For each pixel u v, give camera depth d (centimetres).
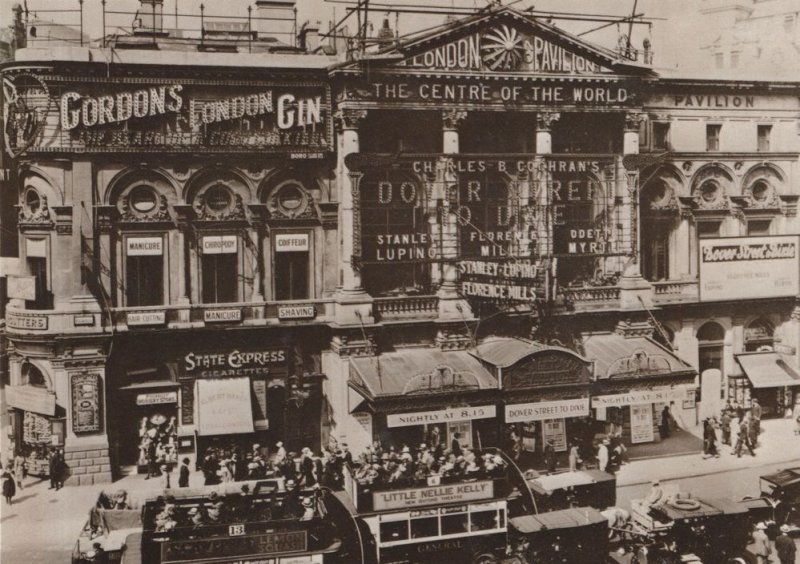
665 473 3775
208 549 2516
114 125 3781
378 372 3831
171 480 3744
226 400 3881
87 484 3716
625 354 4134
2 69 3706
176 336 3875
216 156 3928
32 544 3077
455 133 4125
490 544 2859
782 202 4850
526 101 4212
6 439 4094
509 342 4047
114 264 3838
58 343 3709
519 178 4325
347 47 4222
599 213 4459
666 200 4675
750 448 4038
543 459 3916
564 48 4247
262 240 4038
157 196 3891
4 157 4222
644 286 4409
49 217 3766
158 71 3784
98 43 4497
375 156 3931
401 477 2953
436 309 4153
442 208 4144
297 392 4041
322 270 4119
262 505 2725
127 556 2534
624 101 4372
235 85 3909
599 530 2719
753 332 4816
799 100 4875
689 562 2656
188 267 3934
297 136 4016
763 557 2773
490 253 4303
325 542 2608
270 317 4000
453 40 4072
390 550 2775
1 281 4419
